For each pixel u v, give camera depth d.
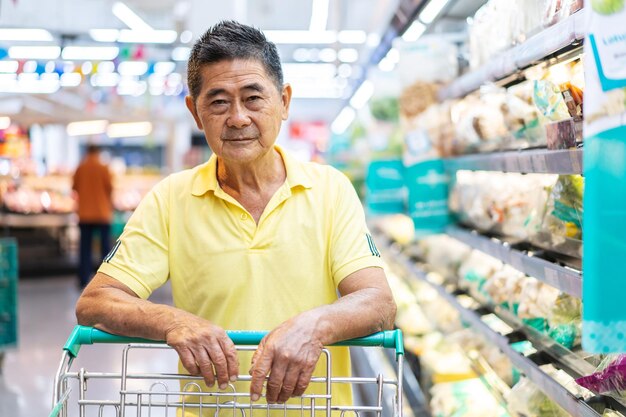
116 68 8.57
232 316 1.90
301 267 1.90
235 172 1.92
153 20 8.60
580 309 2.42
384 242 6.72
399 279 5.45
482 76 3.32
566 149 2.16
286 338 1.58
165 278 1.97
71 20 7.92
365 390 4.23
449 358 3.72
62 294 9.80
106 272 1.89
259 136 1.81
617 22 1.33
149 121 11.53
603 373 1.89
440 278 4.47
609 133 1.34
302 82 11.19
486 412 3.17
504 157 2.92
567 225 2.45
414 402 3.66
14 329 5.77
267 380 1.58
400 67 4.51
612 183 1.34
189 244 1.94
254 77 1.78
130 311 1.71
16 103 9.87
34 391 5.09
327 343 1.63
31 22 7.69
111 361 5.73
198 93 1.82
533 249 2.82
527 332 2.76
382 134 6.19
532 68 2.70
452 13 4.56
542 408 2.55
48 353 6.20
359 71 7.11
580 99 1.99
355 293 1.75
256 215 1.94
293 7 7.63
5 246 5.71
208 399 1.93
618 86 1.34
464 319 3.92
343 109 9.44
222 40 1.78
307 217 1.92
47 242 12.20
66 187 13.09
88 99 11.44
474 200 3.86
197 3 7.96
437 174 4.48
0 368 5.68
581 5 2.02
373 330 1.70
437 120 4.47
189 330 1.63
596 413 1.83
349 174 8.30
